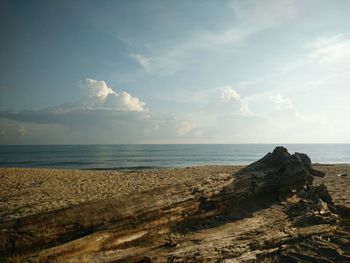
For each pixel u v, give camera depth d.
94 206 5.85
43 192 15.48
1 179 21.58
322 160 64.19
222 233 6.88
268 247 6.99
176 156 90.31
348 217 9.27
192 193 7.29
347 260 6.64
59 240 5.19
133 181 20.59
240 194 8.28
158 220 6.47
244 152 126.31
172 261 5.66
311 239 7.56
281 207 8.77
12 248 4.70
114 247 5.66
